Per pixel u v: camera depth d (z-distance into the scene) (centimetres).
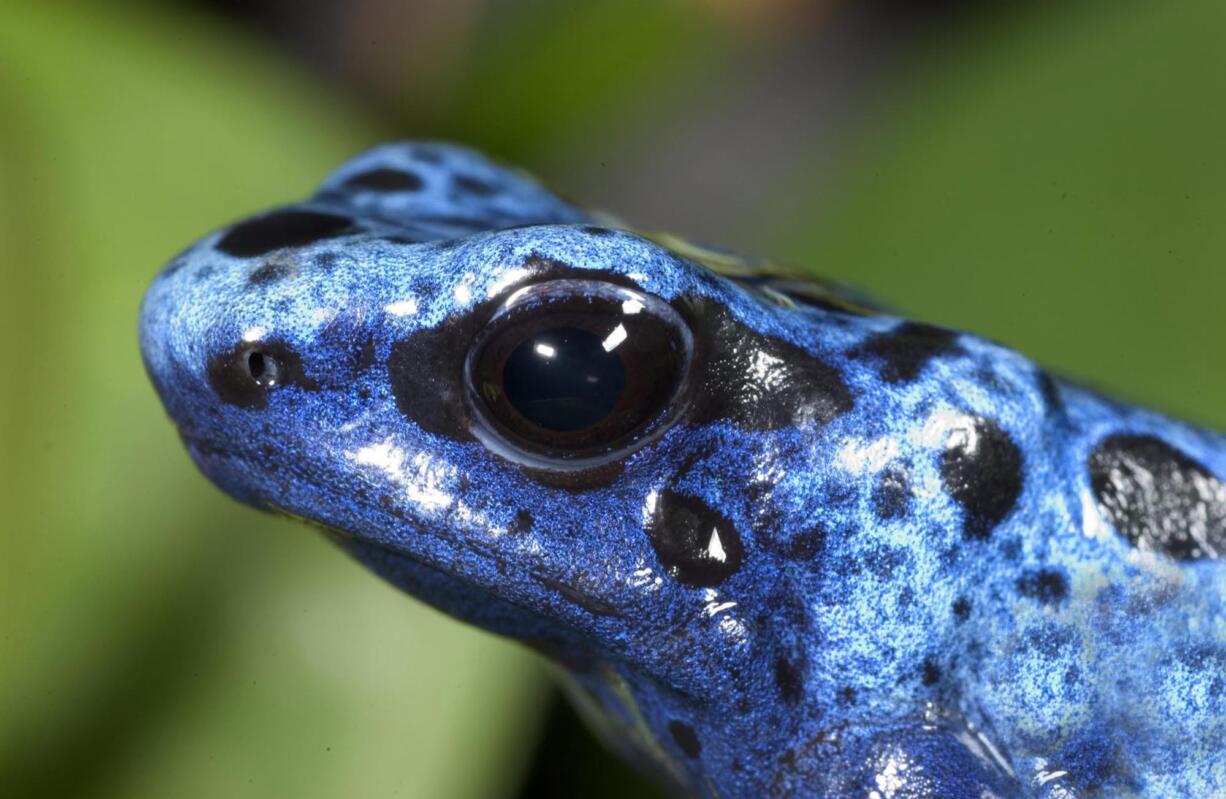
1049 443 9
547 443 9
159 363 9
